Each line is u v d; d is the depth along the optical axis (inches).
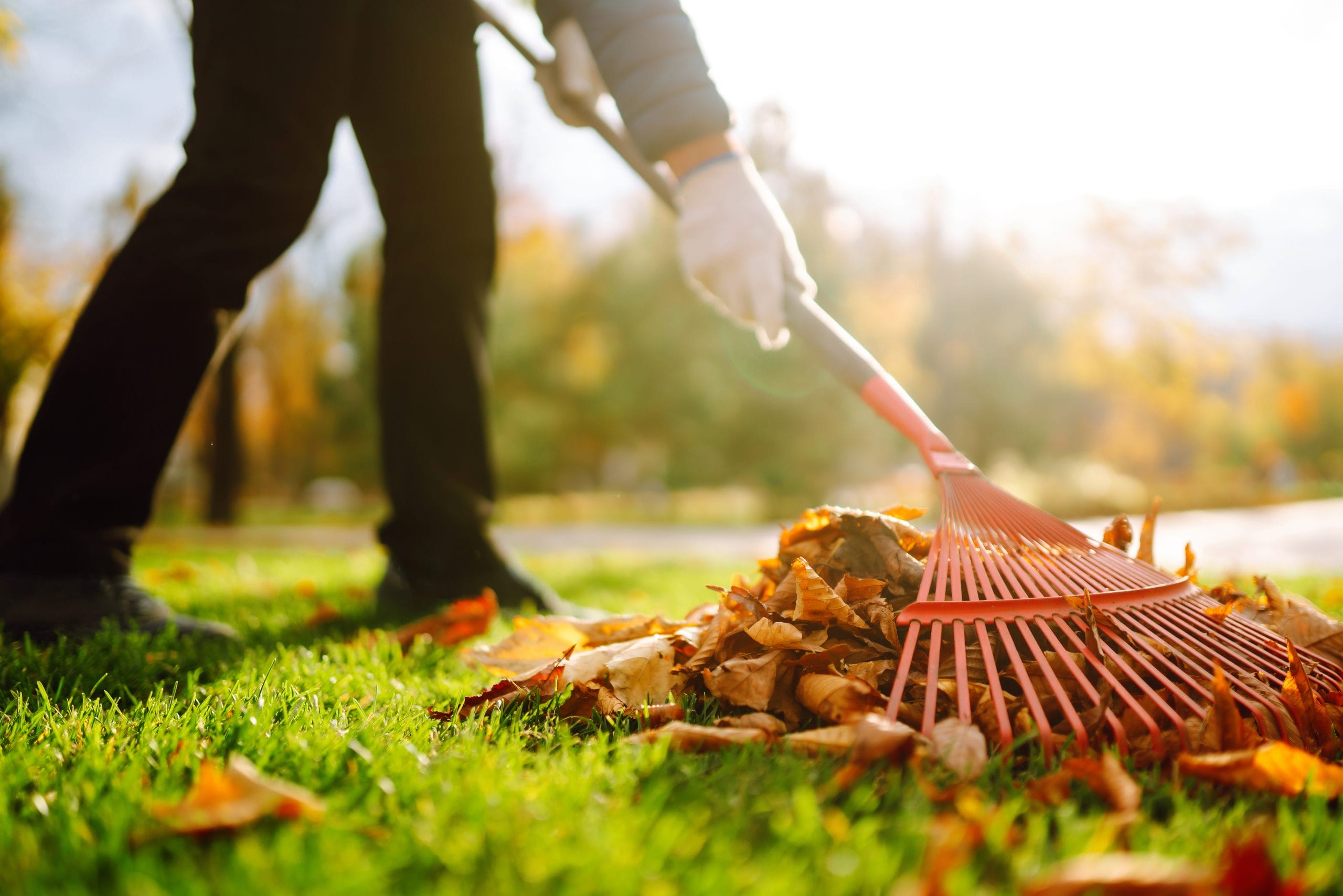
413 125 69.1
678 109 52.9
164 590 88.6
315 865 22.4
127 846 24.6
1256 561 165.6
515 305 601.9
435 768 31.5
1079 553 42.5
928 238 741.3
